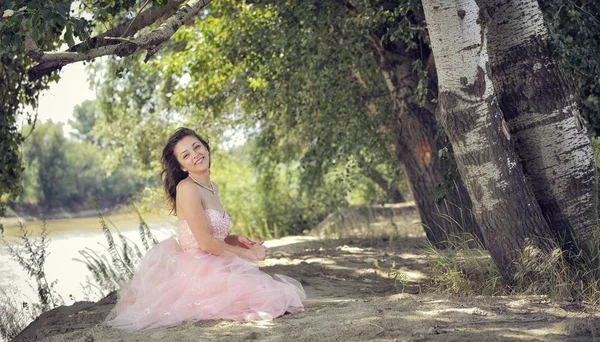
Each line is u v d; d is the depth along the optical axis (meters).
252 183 19.42
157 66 12.82
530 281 5.69
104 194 54.34
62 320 6.33
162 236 18.17
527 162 6.21
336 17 9.24
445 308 5.01
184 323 5.16
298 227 18.80
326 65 9.86
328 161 12.12
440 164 9.54
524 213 5.81
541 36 6.16
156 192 16.92
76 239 20.98
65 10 5.45
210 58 11.87
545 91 6.09
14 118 8.63
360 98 10.65
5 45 5.59
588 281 5.52
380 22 8.43
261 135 14.60
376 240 11.65
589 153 6.16
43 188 53.00
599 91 7.45
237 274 5.29
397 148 10.09
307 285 7.38
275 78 10.68
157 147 16.53
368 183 20.06
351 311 5.12
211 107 12.60
